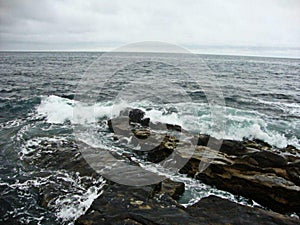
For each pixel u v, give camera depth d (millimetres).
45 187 6719
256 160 7234
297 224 5184
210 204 5742
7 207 6039
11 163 8016
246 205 5953
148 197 5852
